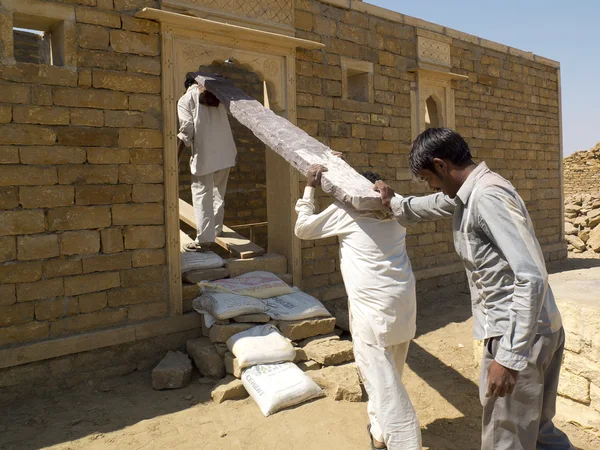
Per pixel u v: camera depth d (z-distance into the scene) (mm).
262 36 5824
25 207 4422
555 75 10867
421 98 8031
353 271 3309
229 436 3697
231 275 5777
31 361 4410
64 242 4617
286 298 5363
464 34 8766
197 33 5406
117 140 4918
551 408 2629
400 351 3516
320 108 6703
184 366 4668
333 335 5141
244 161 9672
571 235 14148
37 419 4008
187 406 4215
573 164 22234
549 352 2355
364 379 3318
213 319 4945
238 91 5648
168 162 5207
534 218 10352
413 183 7941
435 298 8062
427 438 3750
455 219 2453
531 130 10250
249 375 4293
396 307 3230
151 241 5125
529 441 2369
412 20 7895
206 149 5746
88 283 4746
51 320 4555
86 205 4738
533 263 2066
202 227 5871
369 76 7309
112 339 4812
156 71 5172
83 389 4621
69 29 4637
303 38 6488
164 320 5121
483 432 2492
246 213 9672
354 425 3822
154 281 5141
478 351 5148
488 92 9305
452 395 4523
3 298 4320
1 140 4297
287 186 6305
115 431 3807
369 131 7316
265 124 4773
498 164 9516
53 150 4555
